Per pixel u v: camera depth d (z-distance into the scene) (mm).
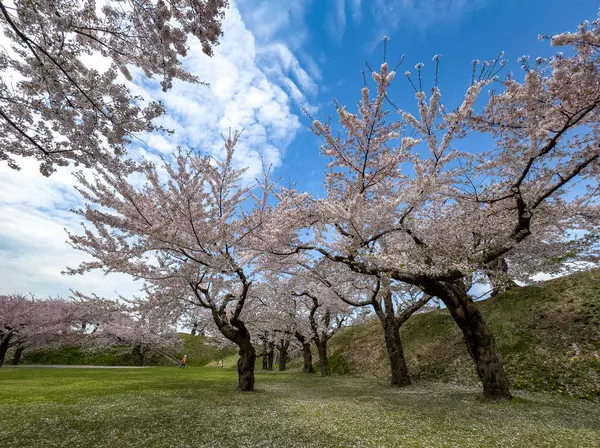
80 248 10922
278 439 6609
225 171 12195
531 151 8195
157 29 4562
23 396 11523
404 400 11062
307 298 24531
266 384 16484
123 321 35906
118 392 12688
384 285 11914
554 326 14891
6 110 4984
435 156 9578
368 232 10672
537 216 10773
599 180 9766
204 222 10891
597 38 6266
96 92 4918
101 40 5066
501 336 16172
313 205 10438
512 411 8922
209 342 36031
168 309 13633
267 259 12758
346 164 10484
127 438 6699
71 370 25297
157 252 12227
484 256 9953
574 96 7094
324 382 17500
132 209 10367
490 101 8305
